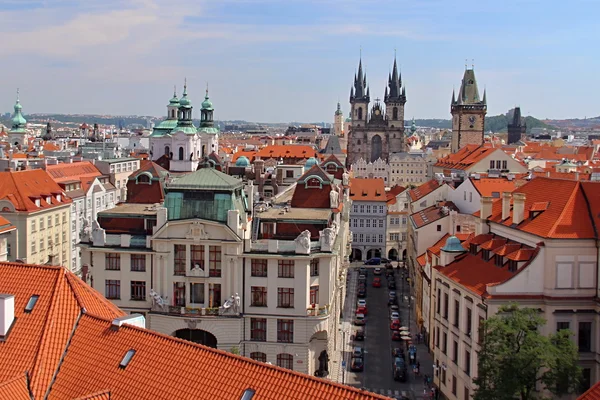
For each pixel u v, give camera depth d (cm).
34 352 5038
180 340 4872
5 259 10956
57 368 4975
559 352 6631
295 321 9406
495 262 8644
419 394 9831
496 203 9931
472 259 9300
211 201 9525
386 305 15150
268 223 10250
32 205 14412
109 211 10462
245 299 9475
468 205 13500
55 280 5544
